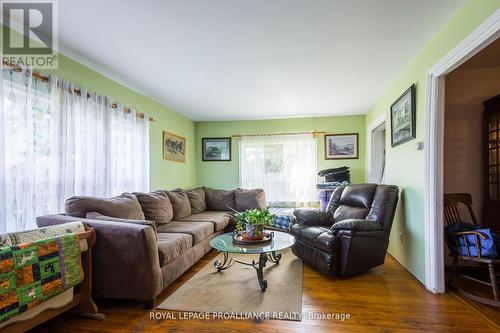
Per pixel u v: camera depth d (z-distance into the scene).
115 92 3.10
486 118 2.76
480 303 2.05
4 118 1.89
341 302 2.09
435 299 2.12
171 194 3.70
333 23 1.99
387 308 1.99
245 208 4.48
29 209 2.04
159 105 4.10
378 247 2.65
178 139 4.70
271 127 5.25
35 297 1.52
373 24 2.01
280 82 3.26
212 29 2.07
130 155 3.27
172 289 2.36
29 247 1.51
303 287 2.38
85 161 2.57
